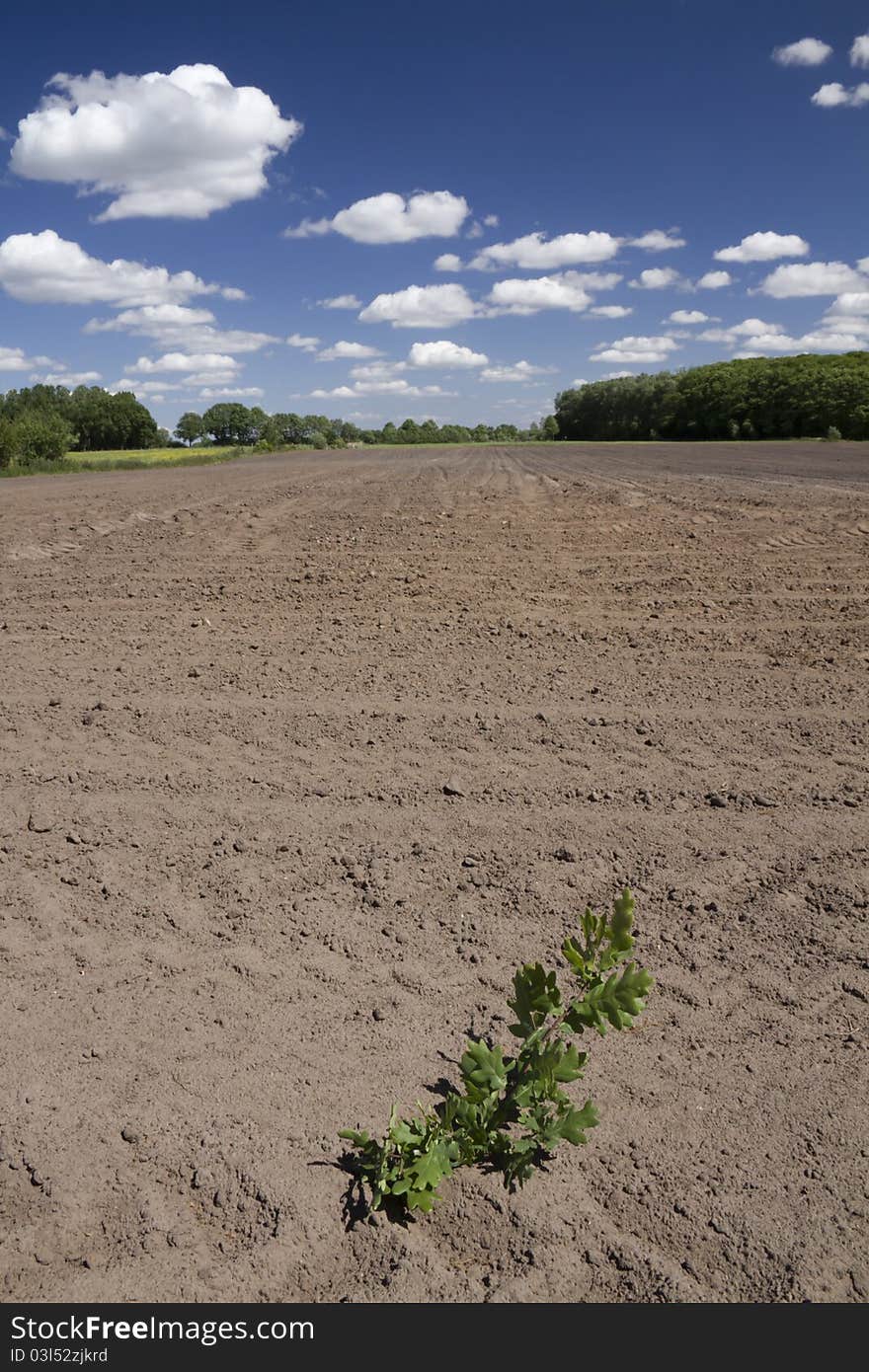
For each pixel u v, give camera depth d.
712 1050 2.73
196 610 8.75
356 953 3.19
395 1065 2.65
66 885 3.63
